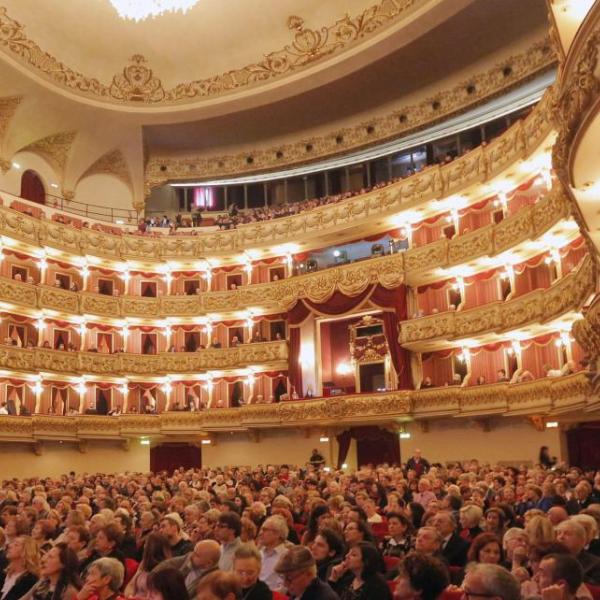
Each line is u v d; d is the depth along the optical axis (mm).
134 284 36969
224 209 39469
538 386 23078
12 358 30266
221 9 32594
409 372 29109
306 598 5387
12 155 33875
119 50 34406
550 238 23641
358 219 31578
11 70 30938
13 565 7164
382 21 30422
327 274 31734
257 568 5695
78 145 36625
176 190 40188
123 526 9172
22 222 31906
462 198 28438
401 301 29234
